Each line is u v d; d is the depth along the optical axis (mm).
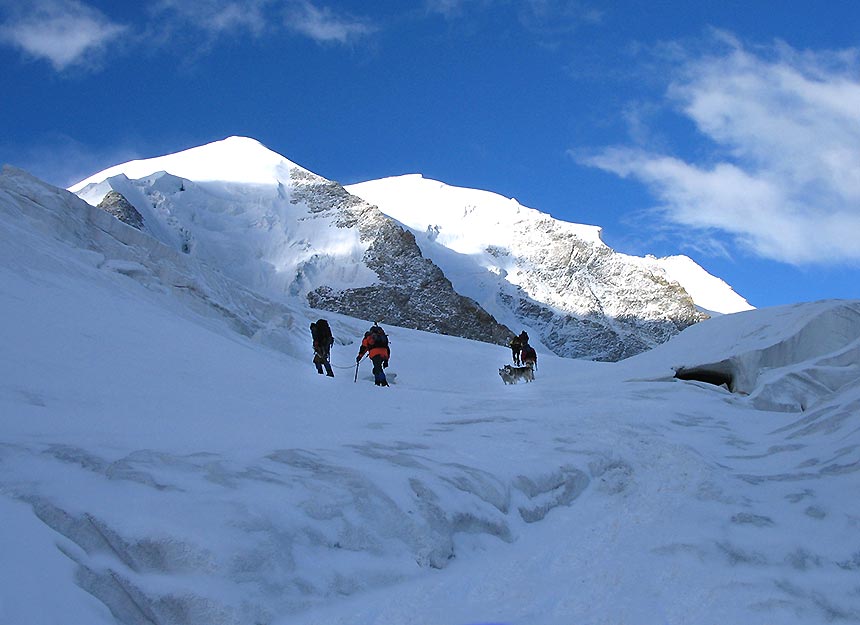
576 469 8438
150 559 4941
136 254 28391
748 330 21688
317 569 5293
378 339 19000
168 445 7332
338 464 6953
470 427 10680
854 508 7348
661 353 23016
